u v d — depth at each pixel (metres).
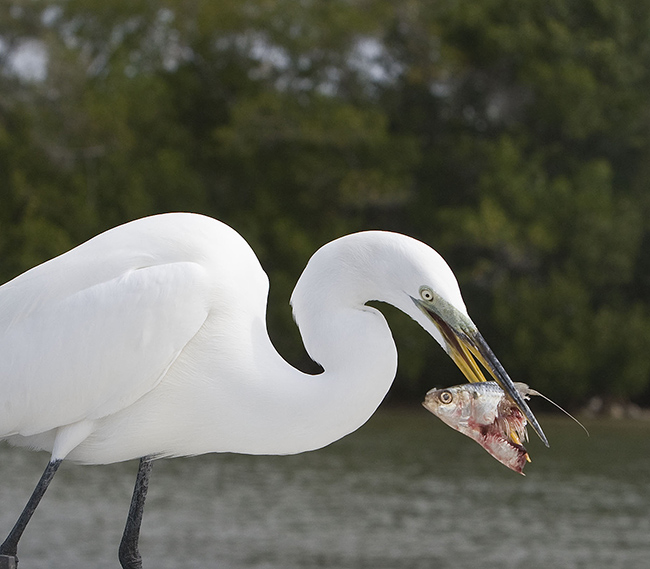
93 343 3.65
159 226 3.81
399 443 15.59
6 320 3.79
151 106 23.06
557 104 21.34
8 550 3.57
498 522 9.65
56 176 22.64
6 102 23.34
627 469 13.06
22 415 3.74
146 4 24.83
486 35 21.66
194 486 11.35
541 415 19.86
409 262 3.57
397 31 23.11
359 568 7.73
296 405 3.66
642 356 19.77
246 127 22.05
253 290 3.80
